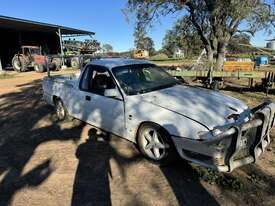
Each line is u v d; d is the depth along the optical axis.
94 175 3.58
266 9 13.23
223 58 15.35
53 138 4.98
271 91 9.66
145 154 3.94
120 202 2.99
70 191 3.23
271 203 2.90
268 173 3.51
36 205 2.98
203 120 3.30
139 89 4.24
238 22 14.61
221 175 3.46
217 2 12.97
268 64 27.86
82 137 4.98
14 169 3.82
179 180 3.40
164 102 3.77
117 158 4.05
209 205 2.89
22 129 5.59
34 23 24.78
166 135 3.58
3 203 3.04
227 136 3.01
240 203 2.91
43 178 3.55
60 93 5.83
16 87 12.38
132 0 15.47
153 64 5.20
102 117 4.61
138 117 3.88
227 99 4.07
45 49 33.81
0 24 25.20
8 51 32.94
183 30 18.22
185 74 10.77
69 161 4.01
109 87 4.41
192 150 3.29
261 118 3.27
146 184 3.33
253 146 3.38
